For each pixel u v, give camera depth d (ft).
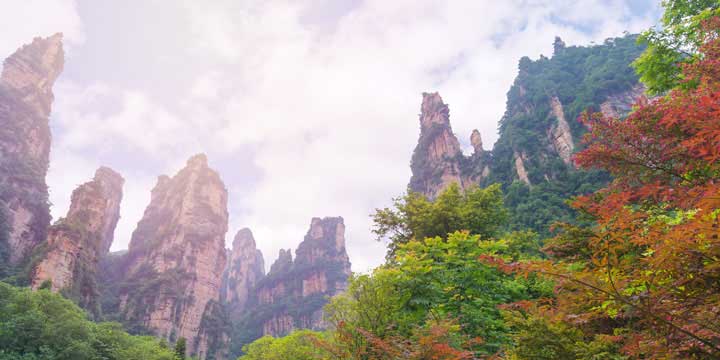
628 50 372.58
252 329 632.79
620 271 12.59
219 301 520.42
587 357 23.67
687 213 16.43
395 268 47.44
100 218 388.98
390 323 40.65
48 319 157.79
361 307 41.47
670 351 11.50
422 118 509.76
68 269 303.68
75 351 145.79
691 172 17.85
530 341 28.14
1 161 385.70
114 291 442.09
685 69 23.73
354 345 37.17
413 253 48.91
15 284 266.57
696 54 33.04
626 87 311.88
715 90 19.04
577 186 246.68
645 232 12.66
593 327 18.15
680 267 10.77
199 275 488.02
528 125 358.84
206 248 520.83
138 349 175.11
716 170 16.34
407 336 39.93
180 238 510.58
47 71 517.55
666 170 18.34
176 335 402.93
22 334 139.44
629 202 16.96
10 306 152.97
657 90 42.93
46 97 504.02
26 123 445.78
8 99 438.81
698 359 11.02
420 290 44.78
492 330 44.42
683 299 10.94
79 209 372.17
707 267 10.18
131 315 390.21
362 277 43.75
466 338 35.50
